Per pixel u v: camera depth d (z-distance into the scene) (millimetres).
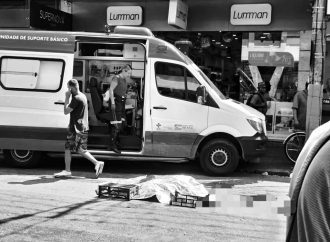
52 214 5910
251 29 12820
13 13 12641
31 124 8977
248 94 13078
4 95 9039
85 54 9648
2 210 6035
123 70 9125
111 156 9211
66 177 8383
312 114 9359
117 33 9266
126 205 6477
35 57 8992
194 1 13164
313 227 1204
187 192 6652
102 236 5086
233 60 13164
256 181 8469
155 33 13641
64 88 8914
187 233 5262
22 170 9109
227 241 4984
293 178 1371
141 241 4957
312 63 9445
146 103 8867
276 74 12805
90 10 14117
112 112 8867
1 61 9062
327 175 1203
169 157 8969
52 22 13211
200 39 13406
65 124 8883
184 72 8883
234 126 8766
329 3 9250
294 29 12461
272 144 12508
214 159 8891
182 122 8828
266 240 4922
